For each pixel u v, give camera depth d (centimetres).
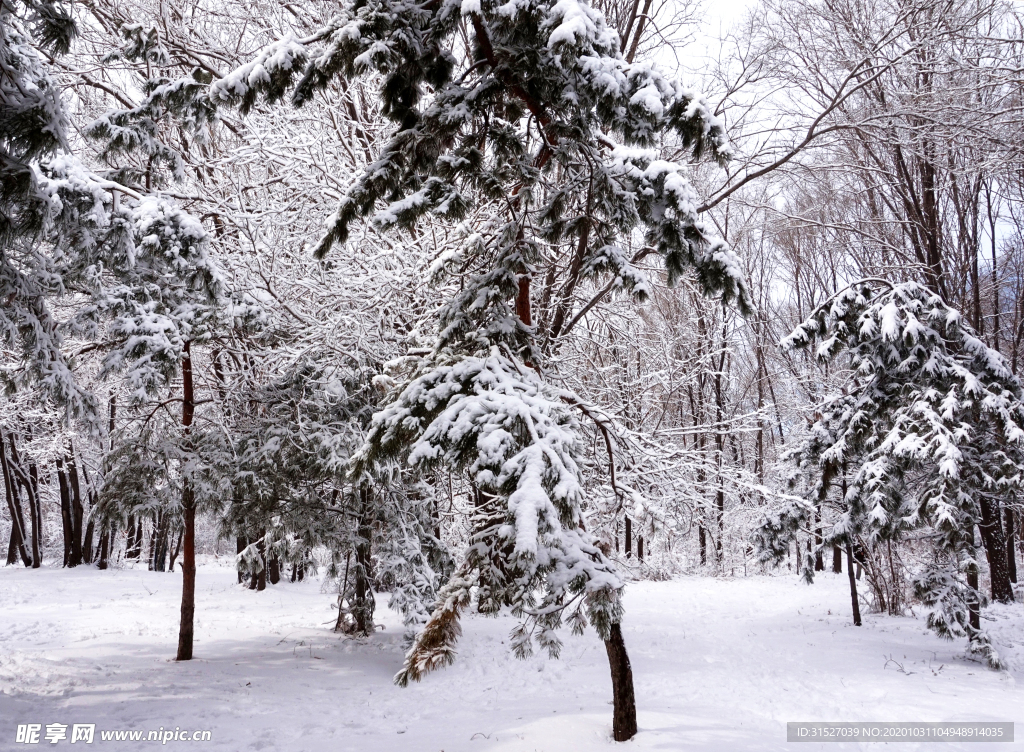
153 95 937
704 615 1553
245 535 1143
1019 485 992
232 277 1023
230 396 1062
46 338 780
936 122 1252
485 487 423
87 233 808
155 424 1037
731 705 770
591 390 1212
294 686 891
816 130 1407
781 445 2273
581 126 503
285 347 1016
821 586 2127
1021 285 2258
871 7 1344
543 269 941
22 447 2033
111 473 1004
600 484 890
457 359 486
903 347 1117
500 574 444
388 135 1178
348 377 1064
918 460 1045
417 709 802
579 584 454
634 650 1138
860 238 1795
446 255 597
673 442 1199
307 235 1072
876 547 1420
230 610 1518
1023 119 1255
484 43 503
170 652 1076
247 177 1247
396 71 493
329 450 1001
